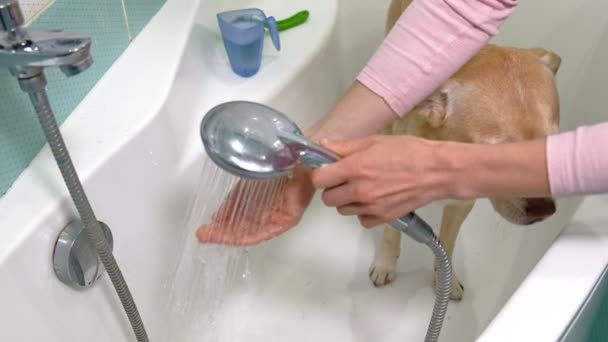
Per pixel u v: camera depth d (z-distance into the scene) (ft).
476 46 2.73
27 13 2.48
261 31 3.47
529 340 2.02
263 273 4.14
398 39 2.71
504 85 3.21
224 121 1.76
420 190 2.18
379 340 3.80
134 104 2.89
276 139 1.79
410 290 4.09
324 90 4.12
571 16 4.06
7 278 2.22
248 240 2.48
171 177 3.04
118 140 2.67
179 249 3.13
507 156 2.07
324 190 2.27
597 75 3.83
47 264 2.40
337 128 2.76
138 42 3.30
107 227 2.58
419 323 3.89
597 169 1.96
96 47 2.98
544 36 4.22
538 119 3.14
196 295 3.26
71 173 2.16
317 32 3.97
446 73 2.75
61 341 2.52
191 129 3.26
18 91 2.47
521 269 3.88
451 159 2.12
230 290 3.81
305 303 4.00
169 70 3.09
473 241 4.34
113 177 2.64
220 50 3.79
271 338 3.81
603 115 3.60
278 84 3.53
